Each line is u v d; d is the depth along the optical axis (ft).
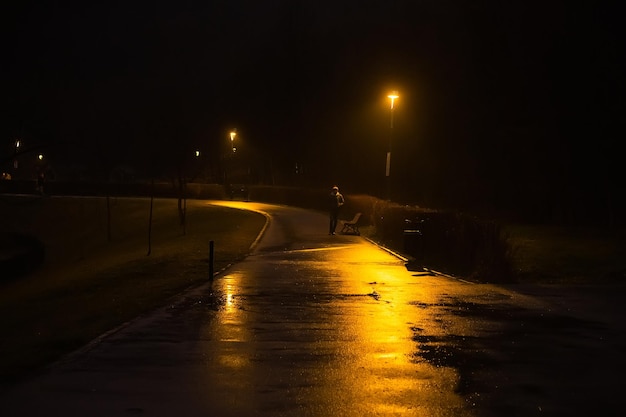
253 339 38.42
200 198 256.52
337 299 53.72
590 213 161.48
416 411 25.18
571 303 52.19
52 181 266.77
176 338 38.73
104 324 43.29
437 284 63.05
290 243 108.17
